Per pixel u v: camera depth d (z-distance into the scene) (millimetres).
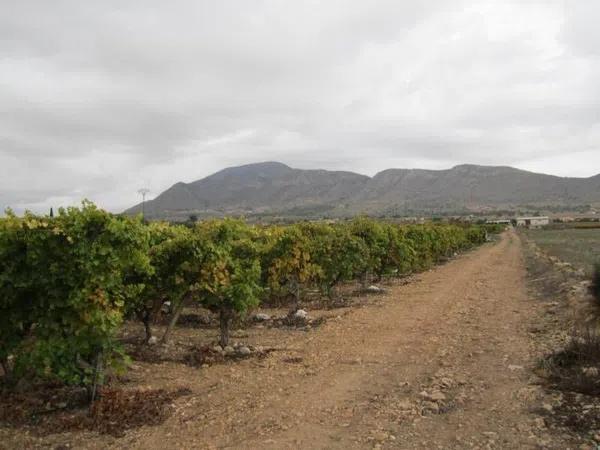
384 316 14961
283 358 10336
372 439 6219
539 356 9656
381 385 8430
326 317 15102
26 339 8047
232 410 7305
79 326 7148
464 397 7688
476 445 5988
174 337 12500
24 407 7297
